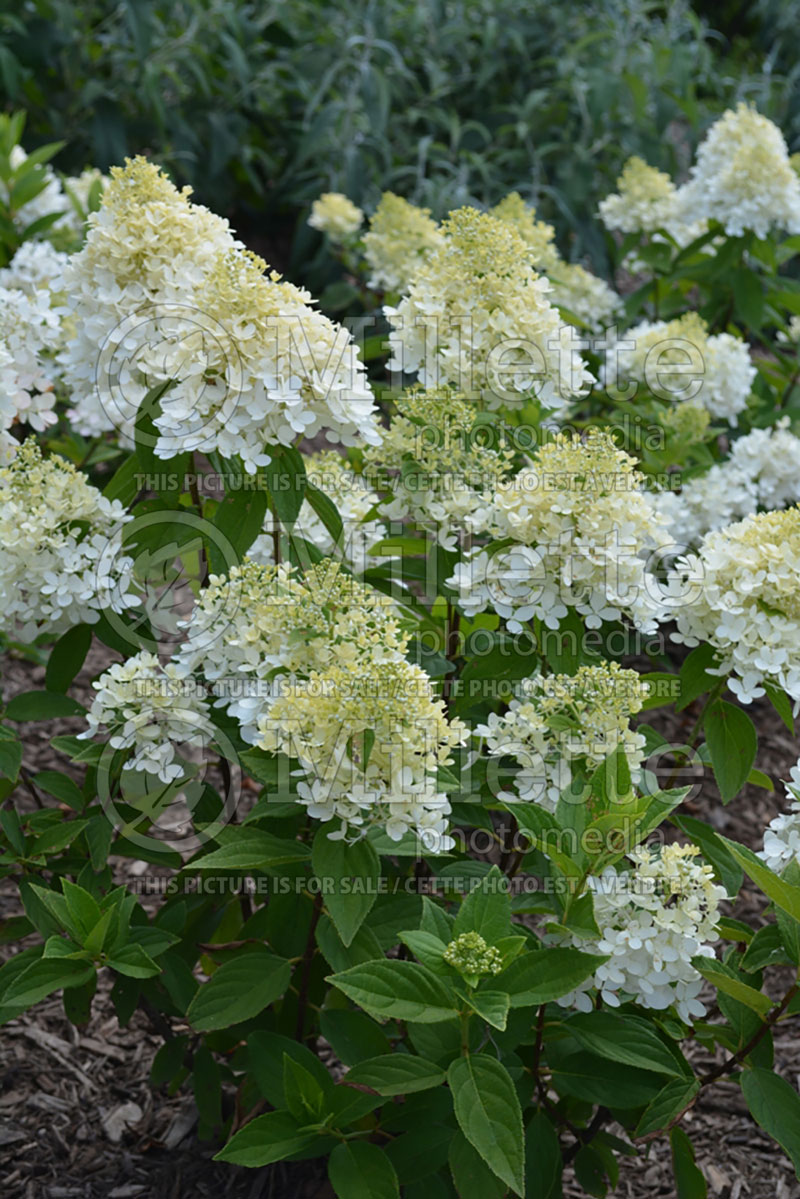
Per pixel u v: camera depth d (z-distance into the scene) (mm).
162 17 8203
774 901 2033
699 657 2416
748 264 5434
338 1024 2283
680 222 5547
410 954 2746
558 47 9094
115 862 3703
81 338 2449
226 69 8250
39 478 2420
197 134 7938
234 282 2203
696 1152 2980
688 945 2100
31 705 2539
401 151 8344
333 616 2096
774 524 2309
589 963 1904
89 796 2551
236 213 8281
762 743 4562
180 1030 3074
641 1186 2875
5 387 2600
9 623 2475
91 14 8078
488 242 2725
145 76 7336
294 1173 2703
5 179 4969
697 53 9930
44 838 2449
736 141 4926
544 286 2791
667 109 8375
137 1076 3076
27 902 2461
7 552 2387
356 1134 2182
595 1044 2117
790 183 4801
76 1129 2914
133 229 2373
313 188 7562
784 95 9844
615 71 8820
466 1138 1984
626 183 5547
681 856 2129
